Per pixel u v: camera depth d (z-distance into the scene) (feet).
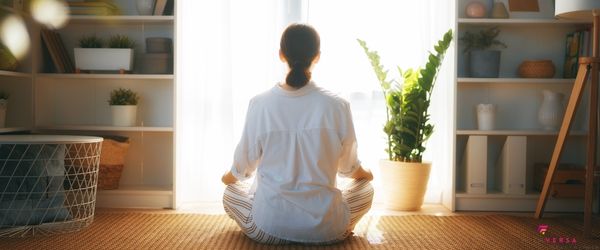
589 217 8.53
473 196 10.73
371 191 8.07
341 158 7.73
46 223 8.65
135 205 10.69
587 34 10.77
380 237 8.43
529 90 11.51
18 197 8.77
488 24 11.07
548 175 9.80
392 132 10.80
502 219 9.89
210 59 11.05
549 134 10.62
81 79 11.37
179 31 10.60
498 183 11.27
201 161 11.22
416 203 10.67
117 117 10.68
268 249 7.63
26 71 10.62
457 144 11.53
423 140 10.71
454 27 10.55
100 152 9.75
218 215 9.97
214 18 11.03
